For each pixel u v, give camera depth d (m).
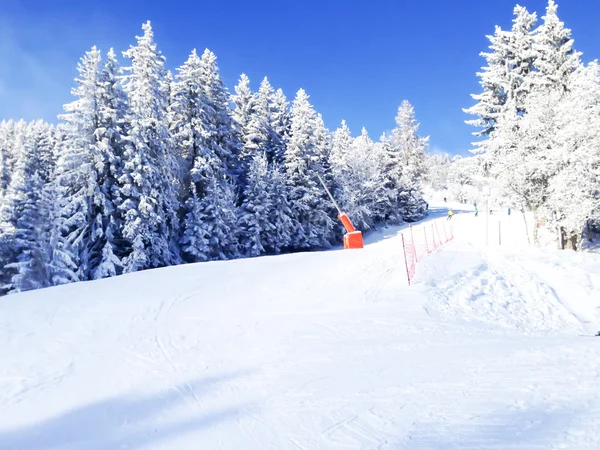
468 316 9.66
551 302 11.74
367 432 3.95
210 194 31.52
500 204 27.70
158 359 6.71
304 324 8.50
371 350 6.70
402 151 63.47
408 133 63.81
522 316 10.45
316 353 6.69
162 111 29.34
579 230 22.94
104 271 22.84
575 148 22.45
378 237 44.78
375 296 10.66
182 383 5.66
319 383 5.36
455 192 91.31
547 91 26.41
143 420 4.63
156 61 28.56
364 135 61.59
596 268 14.84
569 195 21.73
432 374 5.34
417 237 26.16
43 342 7.67
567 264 15.43
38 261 22.14
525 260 16.11
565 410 3.97
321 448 3.75
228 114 38.41
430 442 3.63
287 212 37.75
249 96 44.47
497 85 32.69
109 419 4.68
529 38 31.02
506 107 30.98
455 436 3.70
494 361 5.70
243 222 35.34
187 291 11.60
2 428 4.52
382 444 3.70
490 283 12.70
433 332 7.79
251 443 3.96
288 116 48.69
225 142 38.03
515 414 3.99
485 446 3.48
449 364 5.71
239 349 7.13
